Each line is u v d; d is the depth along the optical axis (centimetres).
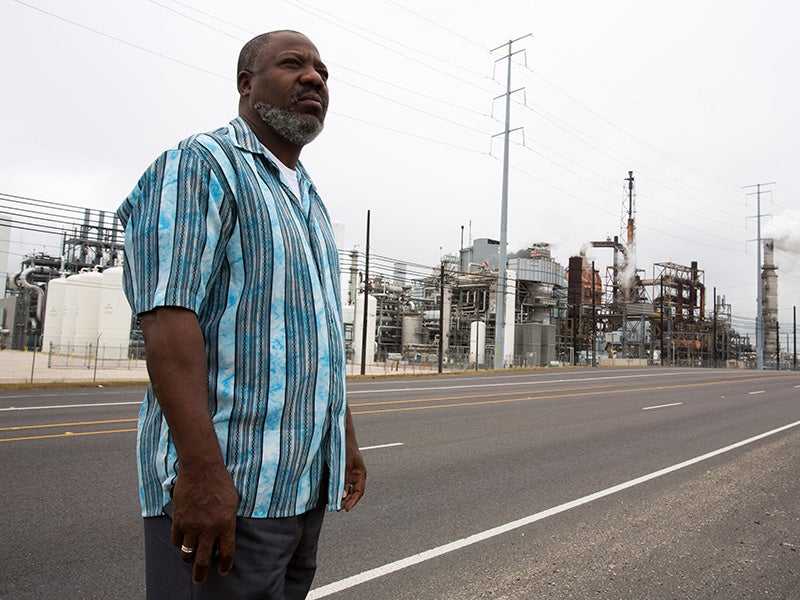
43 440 843
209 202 141
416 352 5312
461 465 775
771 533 541
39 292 5200
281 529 146
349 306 5119
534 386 2419
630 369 4753
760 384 2942
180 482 131
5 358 3450
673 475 767
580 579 420
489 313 5325
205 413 132
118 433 909
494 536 502
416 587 394
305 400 151
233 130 163
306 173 195
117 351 3747
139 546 440
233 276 145
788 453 956
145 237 137
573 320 6431
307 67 173
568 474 750
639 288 7831
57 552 425
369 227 3114
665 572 440
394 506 579
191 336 132
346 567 424
